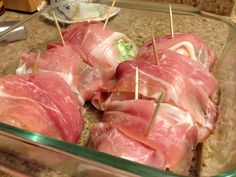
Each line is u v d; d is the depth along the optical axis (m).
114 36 0.31
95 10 0.35
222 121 0.23
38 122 0.22
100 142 0.21
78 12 0.35
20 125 0.21
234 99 0.24
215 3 0.36
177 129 0.21
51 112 0.23
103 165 0.17
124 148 0.19
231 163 0.19
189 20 0.33
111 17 0.35
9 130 0.19
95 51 0.30
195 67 0.25
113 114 0.23
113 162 0.17
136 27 0.35
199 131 0.23
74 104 0.25
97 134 0.22
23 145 0.20
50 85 0.24
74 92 0.27
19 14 0.40
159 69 0.24
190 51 0.28
